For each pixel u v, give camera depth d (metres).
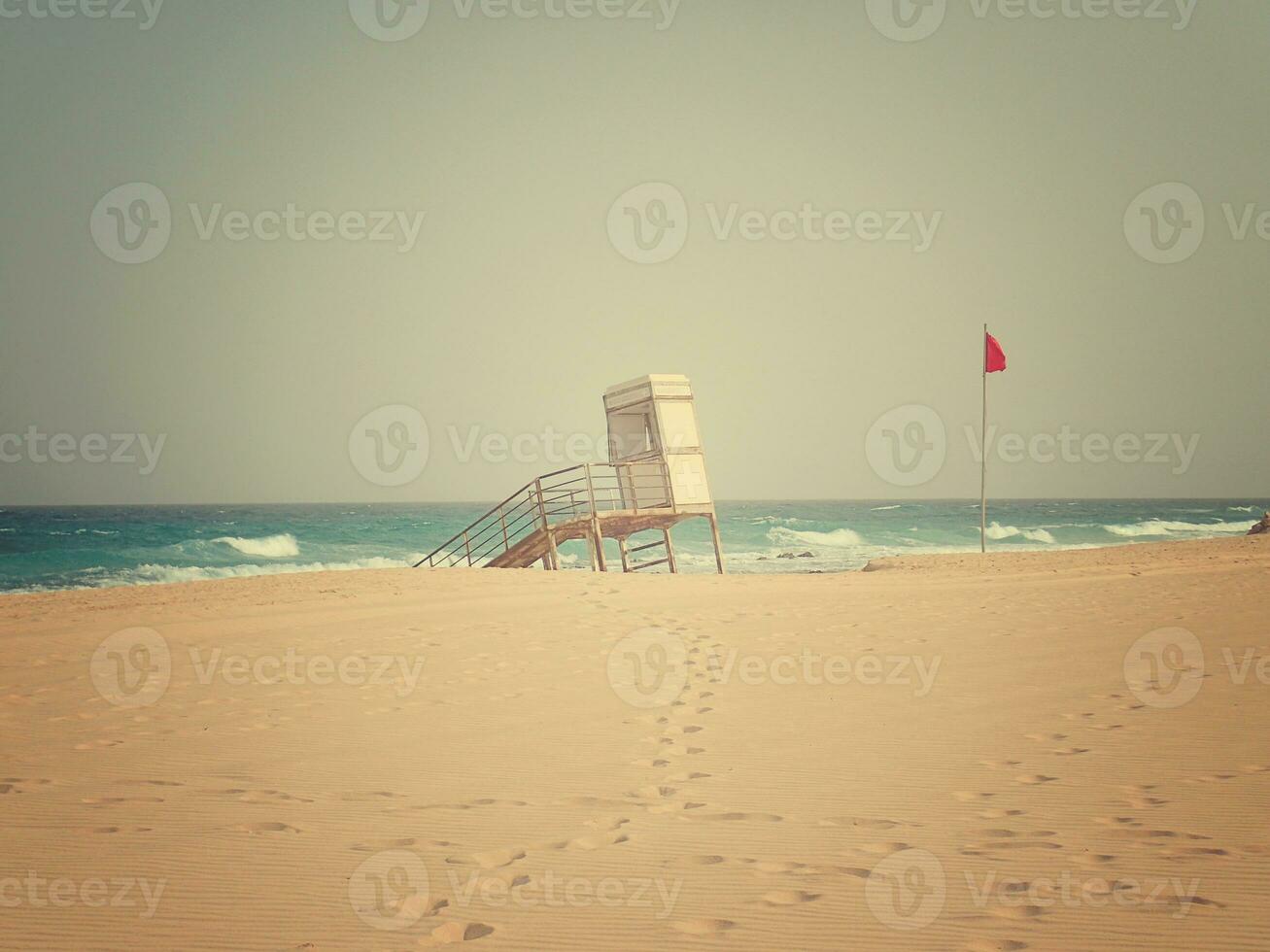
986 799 5.31
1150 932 3.55
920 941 3.52
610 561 50.62
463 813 5.32
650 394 28.06
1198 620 12.20
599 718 7.81
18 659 11.28
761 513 101.00
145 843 4.86
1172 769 5.75
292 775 6.18
